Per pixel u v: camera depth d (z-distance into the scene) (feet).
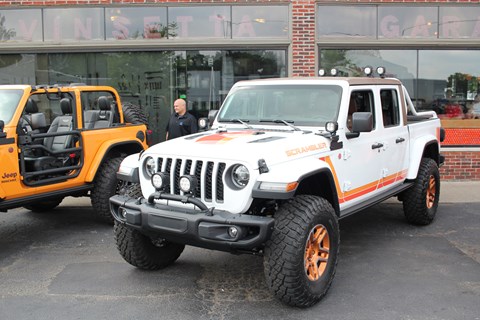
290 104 17.56
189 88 33.76
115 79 33.83
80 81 33.91
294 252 13.00
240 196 13.17
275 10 32.86
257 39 32.81
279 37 32.94
